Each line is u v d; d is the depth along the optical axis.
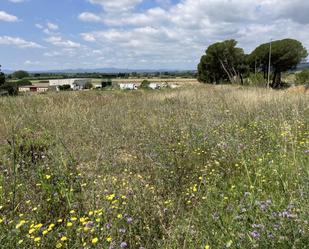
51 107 7.95
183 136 5.17
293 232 1.96
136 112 8.26
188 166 3.91
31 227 2.40
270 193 2.87
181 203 2.95
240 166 3.73
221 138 4.87
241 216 2.31
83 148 4.75
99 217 2.52
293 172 3.22
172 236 2.31
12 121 6.13
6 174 3.69
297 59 33.28
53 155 4.16
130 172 3.66
